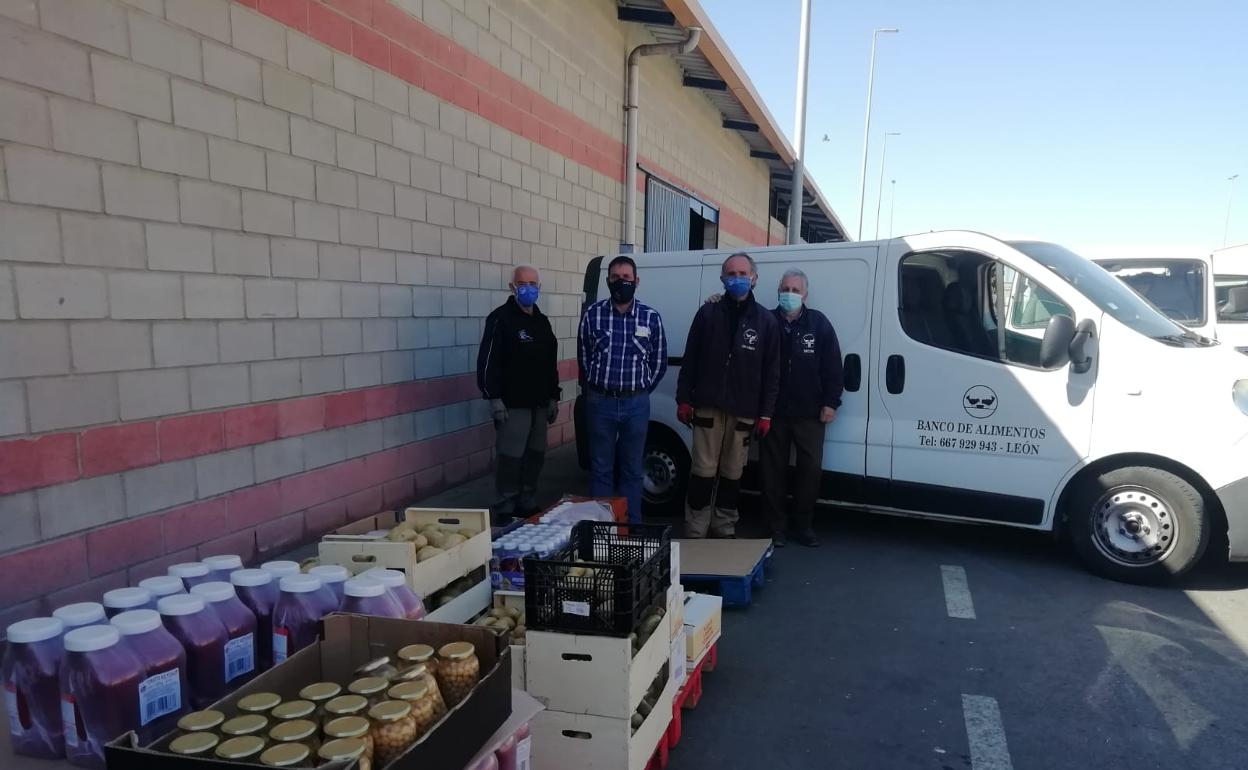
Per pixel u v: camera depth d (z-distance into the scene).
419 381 6.17
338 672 2.29
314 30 4.89
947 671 3.74
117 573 3.78
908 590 4.77
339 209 5.19
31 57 3.31
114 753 1.66
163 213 3.94
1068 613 4.39
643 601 2.77
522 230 7.70
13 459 3.31
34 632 2.04
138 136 3.79
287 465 4.85
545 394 5.92
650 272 6.34
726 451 5.47
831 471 5.59
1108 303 4.99
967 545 5.66
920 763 3.00
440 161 6.29
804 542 5.65
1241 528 4.46
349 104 5.23
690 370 5.46
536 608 2.71
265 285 4.61
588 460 6.34
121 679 1.96
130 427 3.82
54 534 3.49
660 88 11.48
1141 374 4.68
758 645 4.04
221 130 4.26
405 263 5.91
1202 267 8.23
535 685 2.70
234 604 2.38
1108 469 4.85
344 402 5.34
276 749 1.66
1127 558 4.81
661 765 2.96
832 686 3.61
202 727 1.77
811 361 5.36
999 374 5.03
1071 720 3.29
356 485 5.50
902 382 5.32
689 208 13.32
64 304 3.49
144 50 3.81
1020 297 5.05
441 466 6.54
